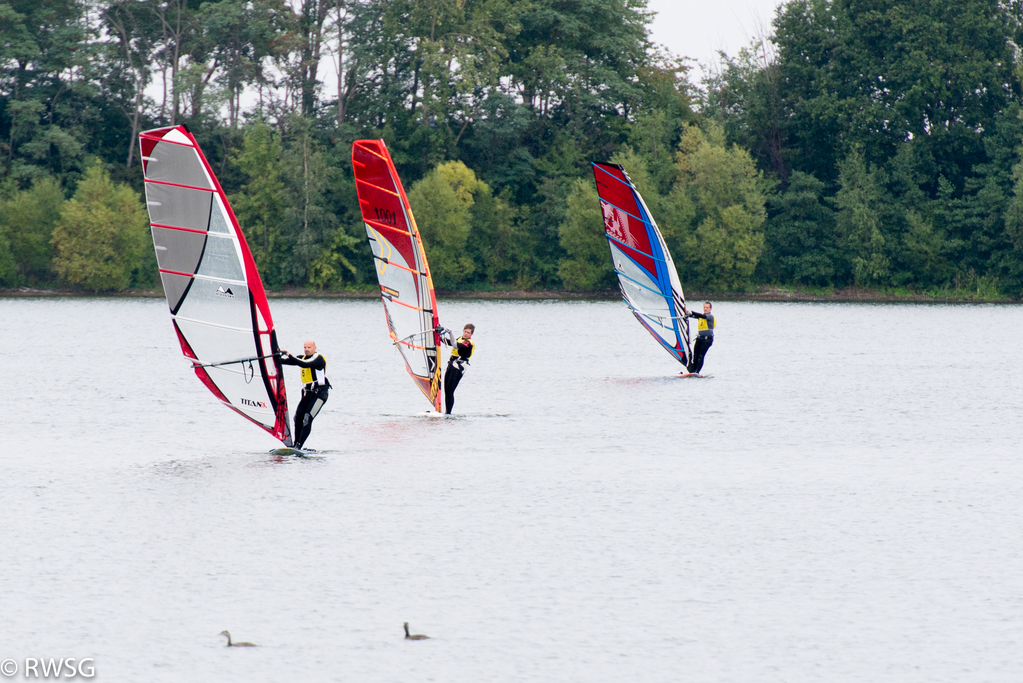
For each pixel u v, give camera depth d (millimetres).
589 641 39750
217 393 72625
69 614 41938
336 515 56156
